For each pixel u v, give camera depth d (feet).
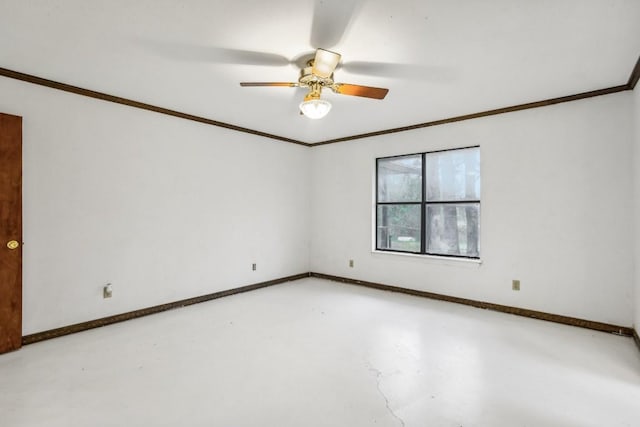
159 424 5.88
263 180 15.98
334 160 17.37
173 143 12.59
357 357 8.50
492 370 7.84
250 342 9.44
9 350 8.71
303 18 6.51
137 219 11.58
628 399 6.66
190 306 12.87
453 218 13.94
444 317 11.57
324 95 10.75
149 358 8.41
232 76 9.27
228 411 6.25
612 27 6.76
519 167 11.83
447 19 6.50
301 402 6.55
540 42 7.39
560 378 7.47
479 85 9.87
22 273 9.08
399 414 6.18
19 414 6.11
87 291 10.39
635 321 9.54
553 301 11.20
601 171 10.38
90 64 8.54
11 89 8.97
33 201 9.35
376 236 16.10
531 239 11.62
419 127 14.24
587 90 10.28
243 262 15.10
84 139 10.32
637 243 9.20
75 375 7.54
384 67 8.65
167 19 6.56
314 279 17.74
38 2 6.00
